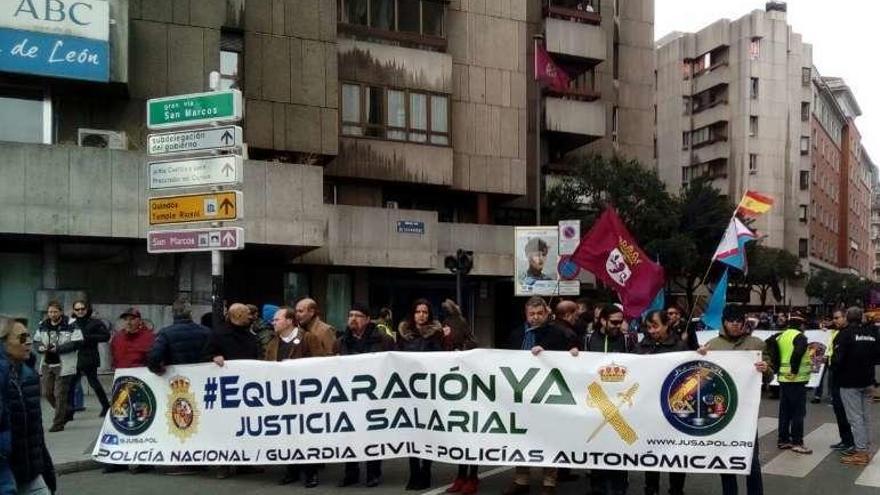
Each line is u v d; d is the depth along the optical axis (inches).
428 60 1048.2
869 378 361.1
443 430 298.5
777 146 2472.9
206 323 438.6
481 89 1115.9
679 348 298.8
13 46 631.2
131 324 427.2
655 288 448.1
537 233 774.5
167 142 410.3
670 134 2630.4
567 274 679.1
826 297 2485.2
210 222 450.0
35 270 656.4
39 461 189.5
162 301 684.1
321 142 871.1
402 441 303.9
